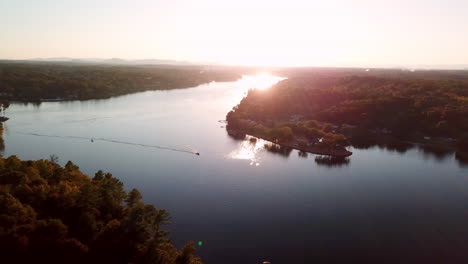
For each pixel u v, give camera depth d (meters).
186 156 157.38
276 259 86.25
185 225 99.56
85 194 74.25
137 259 65.50
